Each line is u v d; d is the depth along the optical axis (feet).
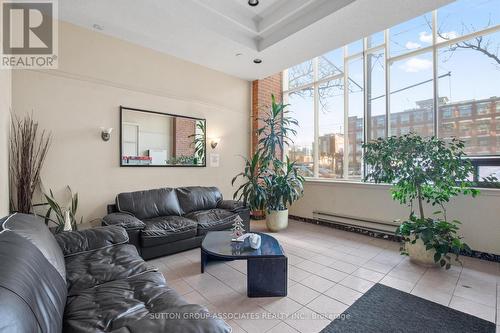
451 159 8.62
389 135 12.39
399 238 11.56
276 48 11.95
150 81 12.32
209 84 14.73
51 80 9.72
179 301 4.30
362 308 6.32
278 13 10.61
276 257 6.91
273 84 17.57
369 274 8.24
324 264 9.07
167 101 12.93
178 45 11.89
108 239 6.95
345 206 13.73
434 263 8.64
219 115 15.29
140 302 4.35
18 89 9.07
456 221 8.95
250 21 11.28
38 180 9.36
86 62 10.52
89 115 10.57
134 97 11.82
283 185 13.33
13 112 8.94
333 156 14.94
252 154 16.76
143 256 9.07
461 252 9.78
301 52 12.42
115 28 10.55
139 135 11.97
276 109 14.60
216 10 10.16
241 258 6.87
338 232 13.32
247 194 13.23
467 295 6.90
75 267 5.57
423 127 11.30
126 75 11.58
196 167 14.17
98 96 10.80
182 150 13.51
